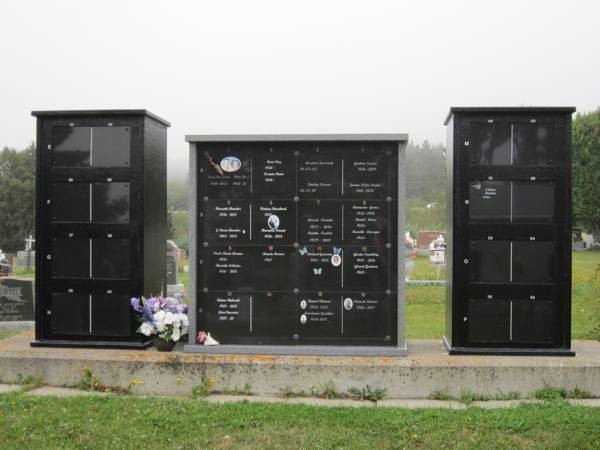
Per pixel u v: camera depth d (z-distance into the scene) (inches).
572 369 230.1
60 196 264.7
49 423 192.7
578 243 1309.1
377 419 198.7
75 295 264.1
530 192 247.9
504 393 230.5
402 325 250.2
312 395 234.7
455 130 249.0
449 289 259.3
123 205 261.6
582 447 171.8
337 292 253.3
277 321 254.7
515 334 248.1
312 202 254.1
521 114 246.5
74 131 264.2
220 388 239.5
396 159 251.6
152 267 273.3
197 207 257.8
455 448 173.5
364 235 252.7
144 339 263.4
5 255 980.6
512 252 248.7
